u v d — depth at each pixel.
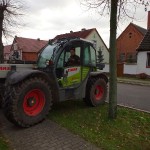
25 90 5.76
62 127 5.87
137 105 9.05
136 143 5.21
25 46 45.62
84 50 7.62
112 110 6.64
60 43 7.04
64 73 6.98
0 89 6.68
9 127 5.86
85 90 7.81
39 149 4.70
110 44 6.51
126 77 24.48
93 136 5.37
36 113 6.03
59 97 6.85
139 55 24.30
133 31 35.75
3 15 18.31
